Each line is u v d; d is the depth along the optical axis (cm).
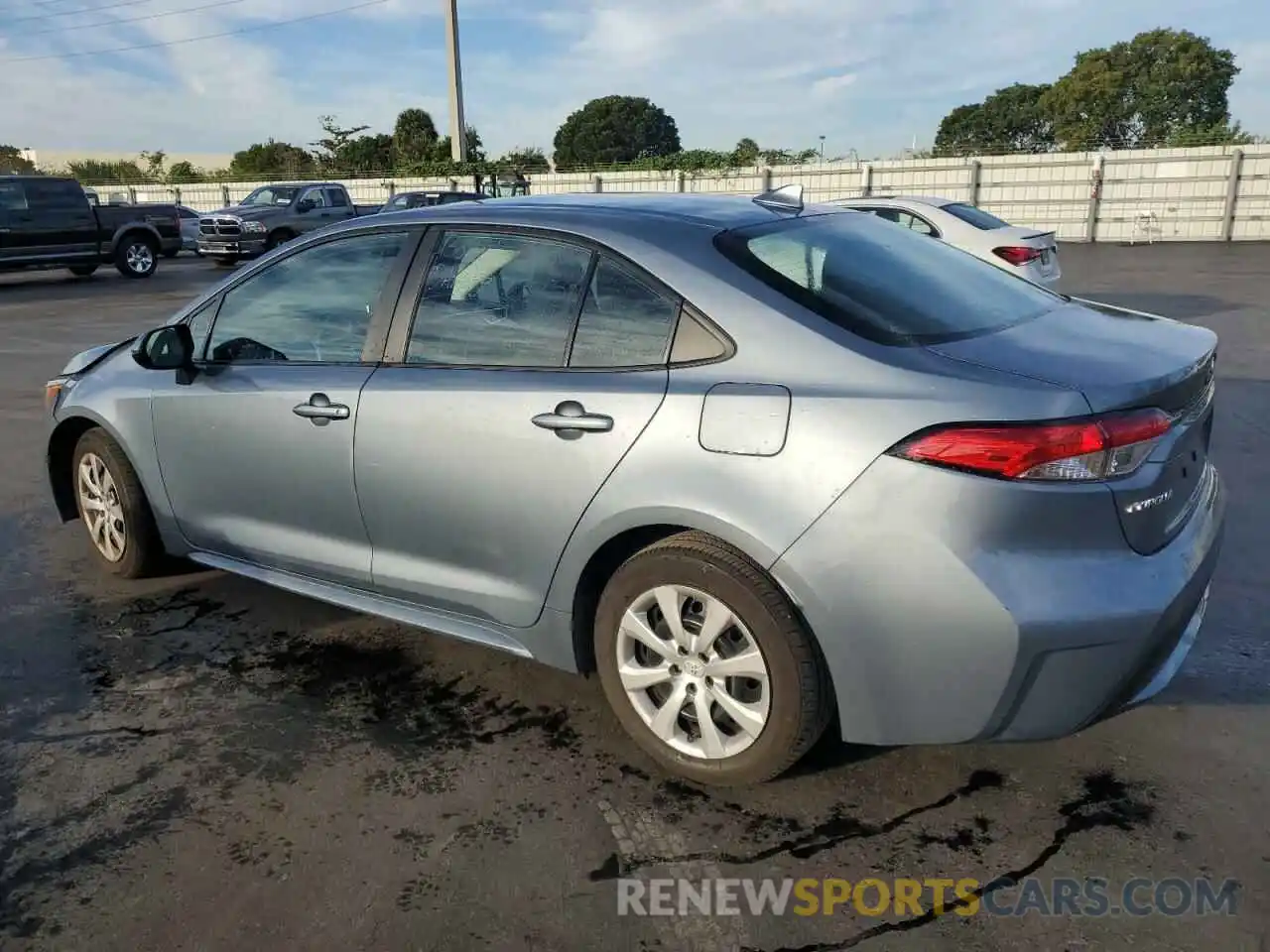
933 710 248
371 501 334
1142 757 295
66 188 1864
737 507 256
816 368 255
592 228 300
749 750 271
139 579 442
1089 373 246
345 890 244
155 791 286
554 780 288
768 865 252
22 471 625
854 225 339
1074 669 239
